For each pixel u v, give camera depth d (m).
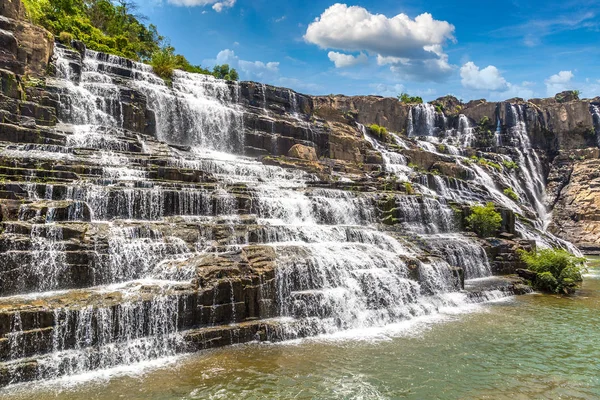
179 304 12.69
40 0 34.41
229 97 40.75
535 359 12.69
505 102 66.94
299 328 13.90
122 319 11.73
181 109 33.88
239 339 13.12
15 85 23.31
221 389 10.12
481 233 27.88
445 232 27.19
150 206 17.58
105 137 23.75
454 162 50.00
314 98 64.81
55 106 25.53
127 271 14.09
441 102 77.31
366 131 51.00
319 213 22.52
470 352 13.09
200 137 34.88
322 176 30.88
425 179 37.09
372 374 11.27
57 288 12.91
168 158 23.00
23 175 16.80
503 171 56.28
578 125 64.12
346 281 16.19
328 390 10.28
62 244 13.36
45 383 10.12
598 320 16.91
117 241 14.23
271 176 28.06
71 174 17.75
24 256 12.57
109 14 50.16
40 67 26.45
